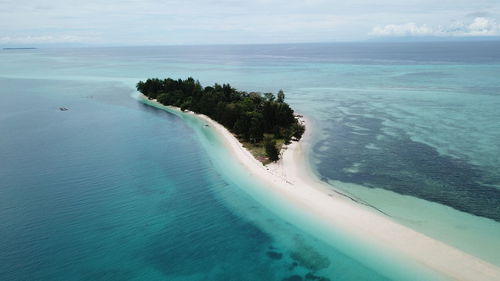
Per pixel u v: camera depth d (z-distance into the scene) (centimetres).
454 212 5241
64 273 4225
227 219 5366
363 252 4447
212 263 4397
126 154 8281
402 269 4119
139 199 6025
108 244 4781
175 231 5084
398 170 6850
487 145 8150
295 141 8869
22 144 8988
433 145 8244
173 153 8325
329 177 6606
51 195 6159
